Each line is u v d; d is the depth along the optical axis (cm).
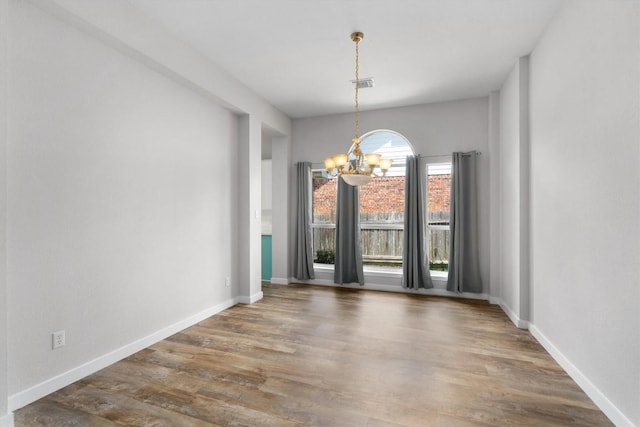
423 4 253
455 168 448
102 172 247
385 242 509
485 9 259
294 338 304
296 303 423
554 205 263
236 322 349
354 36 295
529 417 186
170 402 200
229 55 334
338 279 513
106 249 250
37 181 205
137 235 278
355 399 203
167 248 310
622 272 175
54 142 214
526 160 329
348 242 516
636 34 162
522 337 308
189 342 295
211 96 357
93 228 240
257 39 304
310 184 538
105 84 249
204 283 361
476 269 446
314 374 235
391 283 495
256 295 437
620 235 176
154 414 188
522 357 264
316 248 551
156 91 296
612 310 184
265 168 584
